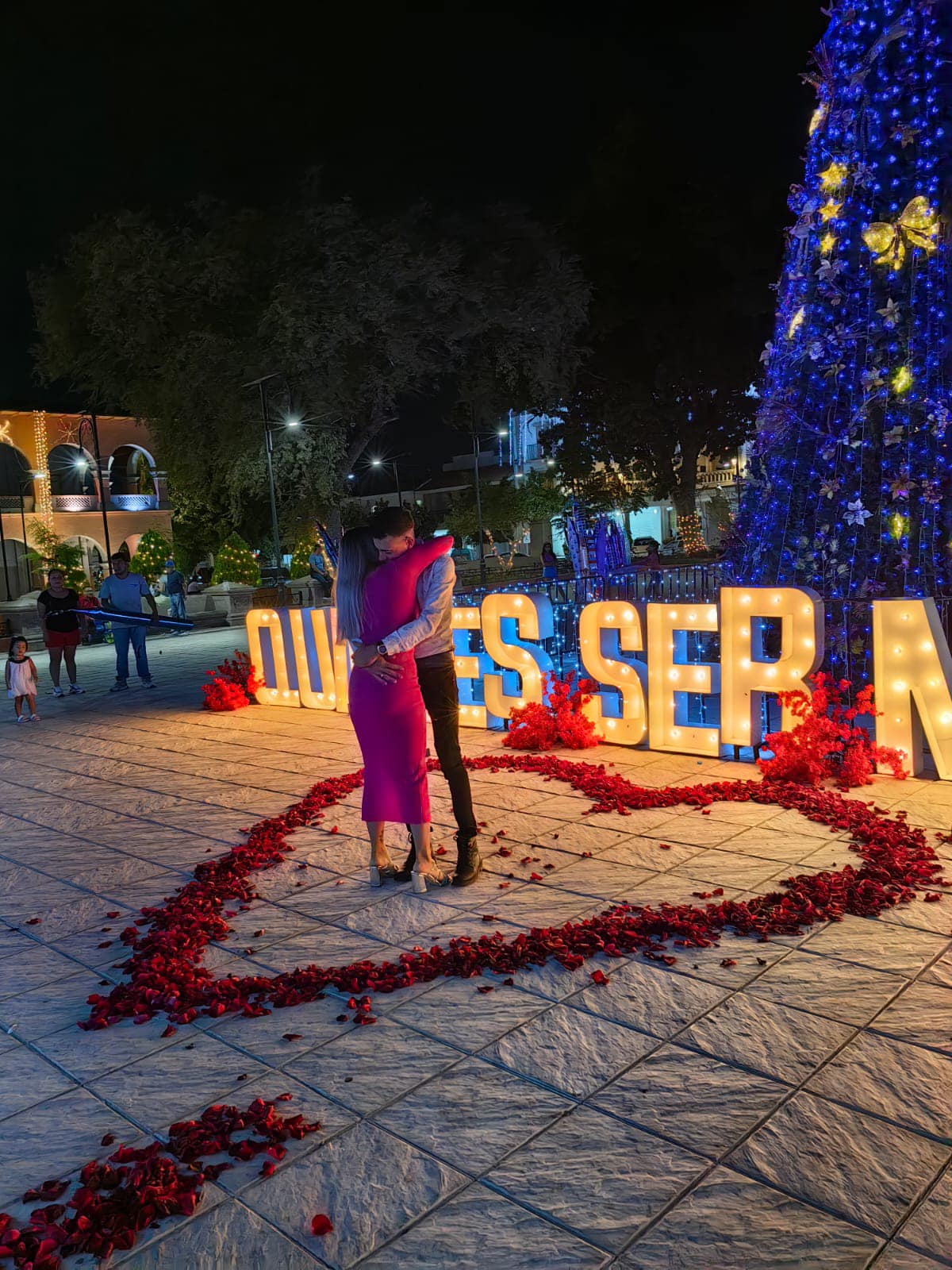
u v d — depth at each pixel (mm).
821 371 8367
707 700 8781
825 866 4957
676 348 30203
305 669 10586
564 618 11156
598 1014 3576
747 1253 2363
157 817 6727
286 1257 2447
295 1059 3393
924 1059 3148
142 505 47812
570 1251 2404
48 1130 3059
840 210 8156
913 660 6277
